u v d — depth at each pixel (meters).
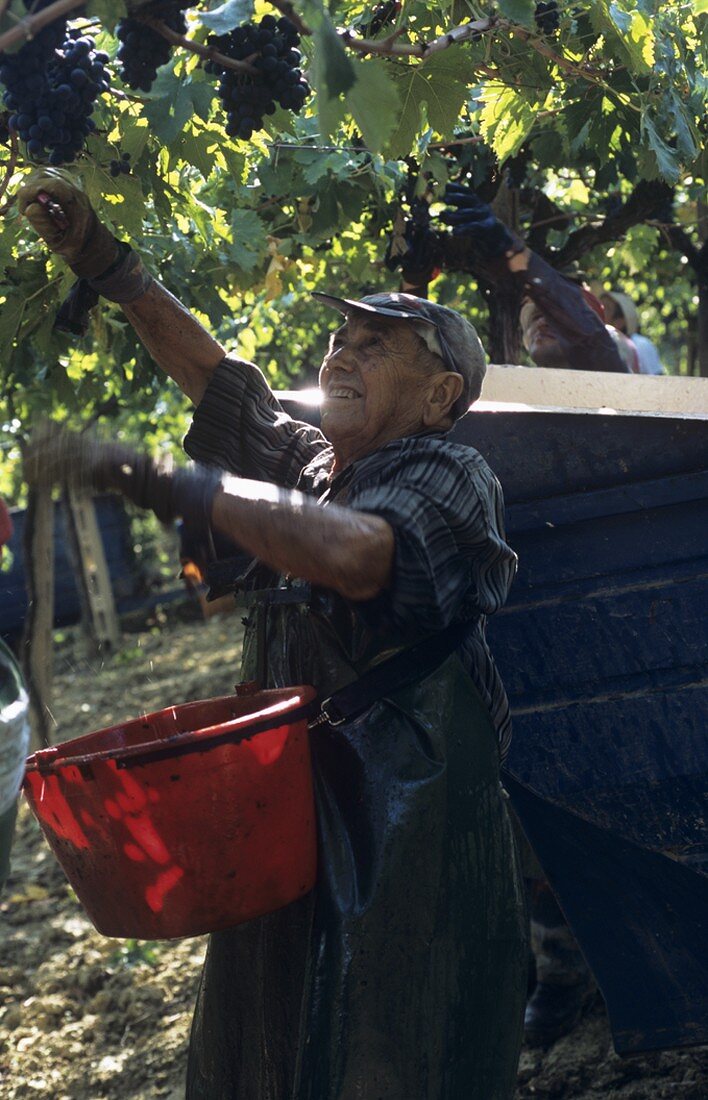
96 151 2.50
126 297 2.42
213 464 2.49
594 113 2.99
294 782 2.06
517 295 4.30
